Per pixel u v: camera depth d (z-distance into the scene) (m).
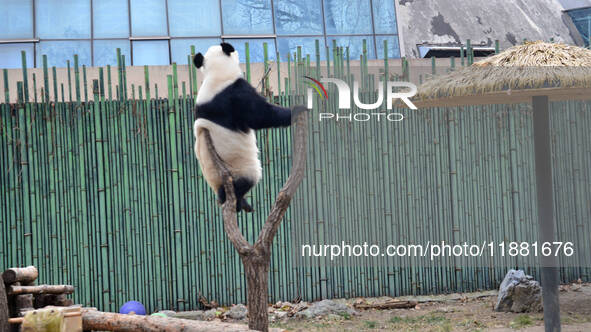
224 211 6.56
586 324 8.83
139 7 17.12
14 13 16.72
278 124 6.59
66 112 11.13
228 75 6.52
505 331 8.84
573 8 20.58
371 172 7.44
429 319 9.91
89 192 11.16
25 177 11.02
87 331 7.64
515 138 7.99
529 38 19.59
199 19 17.27
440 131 7.82
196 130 6.50
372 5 18.23
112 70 11.89
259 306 6.60
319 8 17.92
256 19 17.50
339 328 9.61
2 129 11.02
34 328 7.11
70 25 16.83
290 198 6.66
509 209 7.85
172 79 11.30
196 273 11.26
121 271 11.16
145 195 11.21
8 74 11.65
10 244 11.00
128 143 11.21
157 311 11.14
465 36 19.12
